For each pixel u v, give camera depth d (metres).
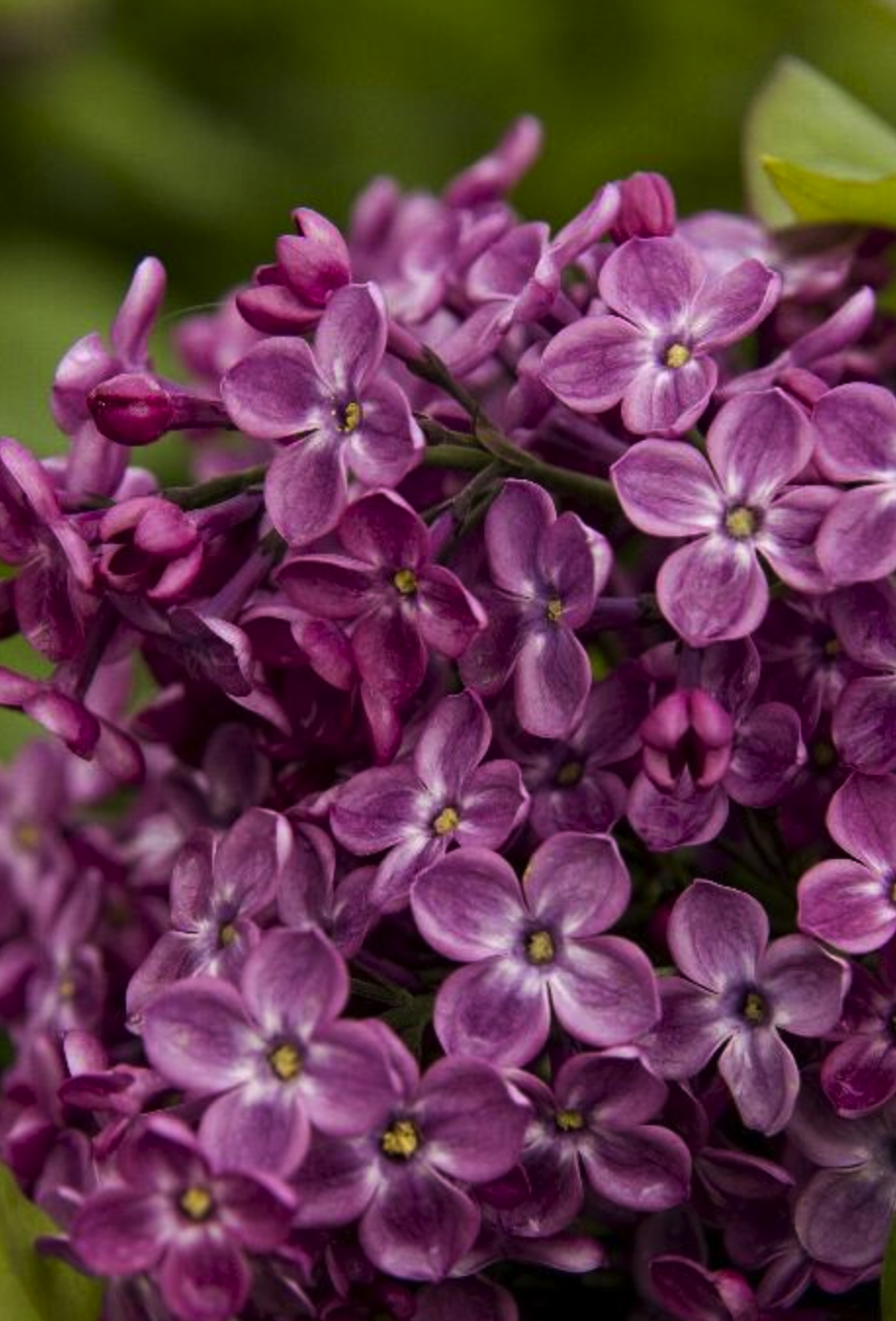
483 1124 0.36
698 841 0.37
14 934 0.45
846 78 0.57
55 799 0.45
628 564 0.41
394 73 0.60
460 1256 0.36
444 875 0.37
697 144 0.58
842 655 0.38
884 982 0.37
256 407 0.38
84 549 0.37
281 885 0.37
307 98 0.61
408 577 0.37
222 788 0.40
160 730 0.40
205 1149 0.36
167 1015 0.36
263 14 0.59
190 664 0.39
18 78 0.57
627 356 0.38
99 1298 0.39
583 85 0.59
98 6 0.58
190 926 0.38
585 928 0.37
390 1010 0.38
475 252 0.41
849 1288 0.38
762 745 0.38
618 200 0.39
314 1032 0.36
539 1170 0.37
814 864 0.38
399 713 0.37
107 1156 0.37
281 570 0.37
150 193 0.58
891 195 0.42
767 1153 0.38
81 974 0.41
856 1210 0.37
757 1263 0.38
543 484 0.39
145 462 0.50
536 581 0.38
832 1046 0.37
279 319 0.38
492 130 0.60
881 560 0.37
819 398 0.37
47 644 0.38
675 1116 0.37
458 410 0.39
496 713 0.38
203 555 0.38
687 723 0.36
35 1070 0.40
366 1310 0.37
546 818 0.38
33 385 0.53
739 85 0.58
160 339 0.53
